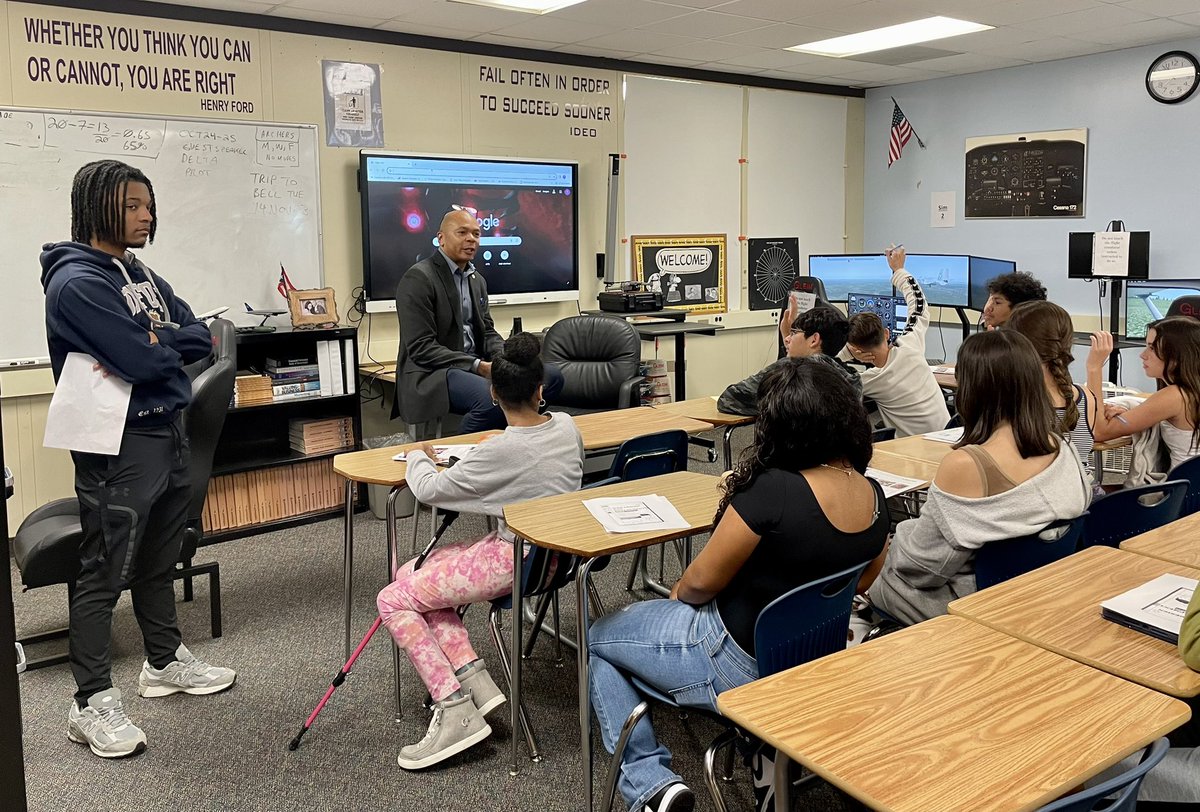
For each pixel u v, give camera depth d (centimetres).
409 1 487
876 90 822
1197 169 633
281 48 519
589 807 230
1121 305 683
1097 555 211
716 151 733
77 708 281
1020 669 158
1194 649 154
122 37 469
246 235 514
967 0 512
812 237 812
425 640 262
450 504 264
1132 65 655
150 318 278
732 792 250
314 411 530
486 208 598
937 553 223
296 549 460
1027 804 120
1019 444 220
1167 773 162
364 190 546
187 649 333
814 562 189
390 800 249
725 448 386
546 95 629
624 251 688
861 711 144
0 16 435
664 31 573
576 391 535
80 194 265
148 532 296
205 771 264
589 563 222
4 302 444
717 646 197
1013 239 741
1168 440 335
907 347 409
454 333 470
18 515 458
